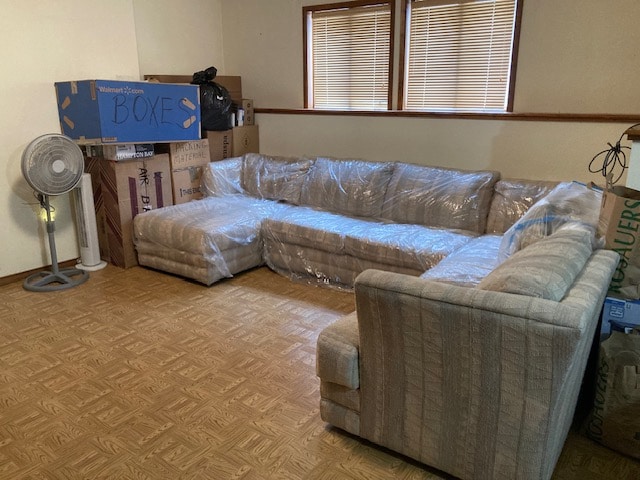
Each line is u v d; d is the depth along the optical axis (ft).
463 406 4.75
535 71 10.20
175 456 5.55
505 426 4.57
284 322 8.79
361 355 5.28
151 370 7.26
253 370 7.27
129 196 11.24
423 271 8.91
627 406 5.42
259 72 14.47
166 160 11.93
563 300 4.33
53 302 9.65
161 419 6.18
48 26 10.54
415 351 4.85
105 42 11.67
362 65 12.66
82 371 7.25
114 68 11.97
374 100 12.72
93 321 8.83
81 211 11.09
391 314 4.83
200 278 10.25
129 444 5.74
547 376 4.20
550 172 10.11
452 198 10.05
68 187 10.07
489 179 9.88
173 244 10.48
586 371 6.21
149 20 13.00
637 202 5.49
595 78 9.59
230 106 13.42
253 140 14.44
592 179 9.66
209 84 12.87
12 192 10.49
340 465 5.43
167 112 11.50
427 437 5.09
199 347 7.91
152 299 9.78
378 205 11.08
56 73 10.84
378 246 9.36
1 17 9.78
